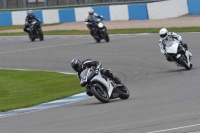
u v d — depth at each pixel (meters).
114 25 120.19
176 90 44.53
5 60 85.56
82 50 85.38
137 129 29.69
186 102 37.28
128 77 58.56
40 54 87.25
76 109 40.88
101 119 34.50
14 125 36.53
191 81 48.62
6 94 56.09
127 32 103.31
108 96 42.44
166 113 33.75
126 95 43.56
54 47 93.69
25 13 147.75
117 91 43.34
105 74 43.25
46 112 41.47
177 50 55.38
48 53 87.25
